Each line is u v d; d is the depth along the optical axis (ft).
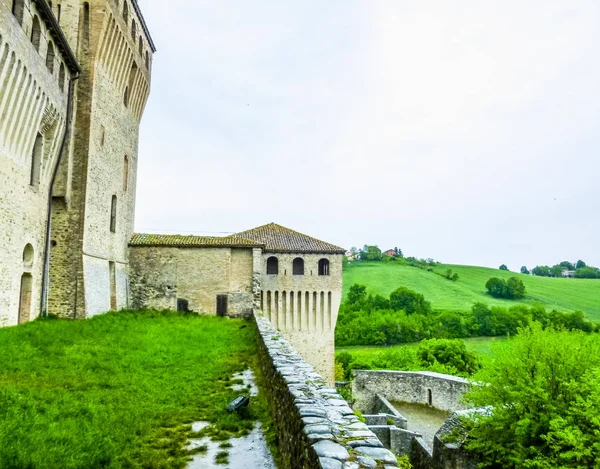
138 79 104.47
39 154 68.64
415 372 119.75
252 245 105.91
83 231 75.10
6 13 50.67
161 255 103.14
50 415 27.07
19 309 62.59
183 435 27.63
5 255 56.85
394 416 90.68
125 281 98.89
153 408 31.86
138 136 111.45
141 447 25.09
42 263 70.28
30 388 32.91
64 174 74.33
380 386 120.57
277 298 121.29
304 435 17.78
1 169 54.90
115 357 47.73
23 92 57.16
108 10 81.20
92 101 78.48
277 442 26.03
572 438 44.11
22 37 55.36
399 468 14.34
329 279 124.26
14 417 25.38
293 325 121.80
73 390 34.42
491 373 55.67
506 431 52.31
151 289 101.65
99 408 29.76
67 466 20.22
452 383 105.81
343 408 21.08
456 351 161.48
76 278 73.87
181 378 41.45
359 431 17.90
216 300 103.24
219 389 38.37
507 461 51.29
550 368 51.44
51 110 67.62
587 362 51.11
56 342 50.93
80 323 66.80
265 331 57.47
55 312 72.79
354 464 14.44
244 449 25.61
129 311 92.73
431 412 108.47
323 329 123.24
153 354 51.13
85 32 79.56
